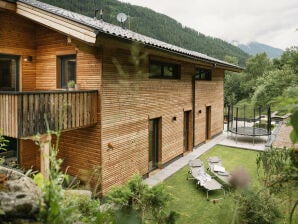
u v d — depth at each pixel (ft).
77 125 23.72
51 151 4.23
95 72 25.53
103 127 25.79
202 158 41.47
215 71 55.16
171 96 37.93
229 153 44.37
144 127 32.12
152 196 8.50
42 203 4.32
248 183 2.56
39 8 23.35
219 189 28.58
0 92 20.54
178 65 39.88
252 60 148.25
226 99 125.08
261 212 8.91
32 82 30.40
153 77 33.42
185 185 30.32
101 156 25.70
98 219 4.41
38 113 20.93
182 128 41.86
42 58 30.12
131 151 29.94
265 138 55.06
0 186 5.42
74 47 27.02
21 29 28.78
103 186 25.75
